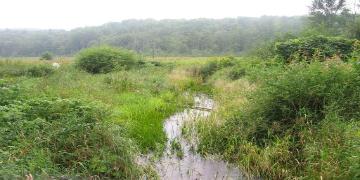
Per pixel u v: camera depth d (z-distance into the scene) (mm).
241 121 7484
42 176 4691
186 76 19781
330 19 36688
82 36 89875
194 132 8375
